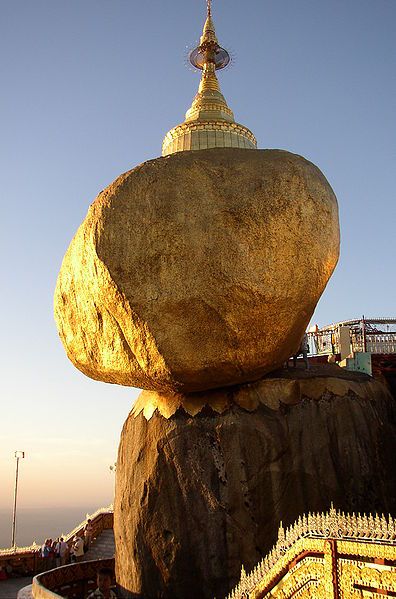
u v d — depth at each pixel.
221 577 14.31
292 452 15.58
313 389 16.61
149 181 15.31
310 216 15.05
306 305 15.15
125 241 15.05
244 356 14.89
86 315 16.61
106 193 15.87
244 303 14.41
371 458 16.33
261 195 14.76
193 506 15.05
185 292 14.53
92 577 20.16
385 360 20.91
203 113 22.66
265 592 11.52
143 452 16.34
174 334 14.70
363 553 9.58
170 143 22.17
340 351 21.47
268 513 14.86
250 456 15.33
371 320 21.56
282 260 14.57
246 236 14.51
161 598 14.67
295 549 10.91
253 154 15.62
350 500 15.48
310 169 15.67
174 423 16.06
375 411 17.33
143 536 15.38
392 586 9.05
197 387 15.73
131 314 14.99
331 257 15.55
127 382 16.64
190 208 14.81
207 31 25.16
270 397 16.19
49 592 15.70
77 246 16.47
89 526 28.78
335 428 16.20
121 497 16.64
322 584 10.17
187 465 15.47
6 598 20.77
